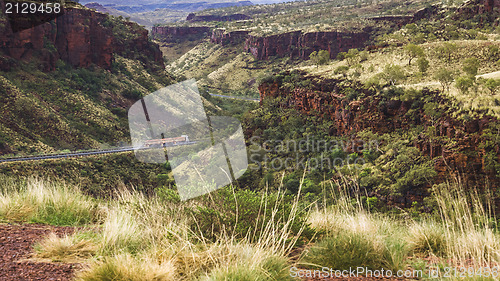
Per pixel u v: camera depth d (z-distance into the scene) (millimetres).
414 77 61094
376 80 57469
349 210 4941
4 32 78375
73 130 69500
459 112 42062
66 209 5250
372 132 53219
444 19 154250
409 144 46250
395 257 3779
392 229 4777
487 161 36344
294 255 3910
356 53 80312
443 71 49125
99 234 3947
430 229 4621
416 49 66938
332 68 73438
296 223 4090
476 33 102312
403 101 51781
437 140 42281
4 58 76562
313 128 60688
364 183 40969
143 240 3893
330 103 63250
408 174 39562
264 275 3010
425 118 47625
